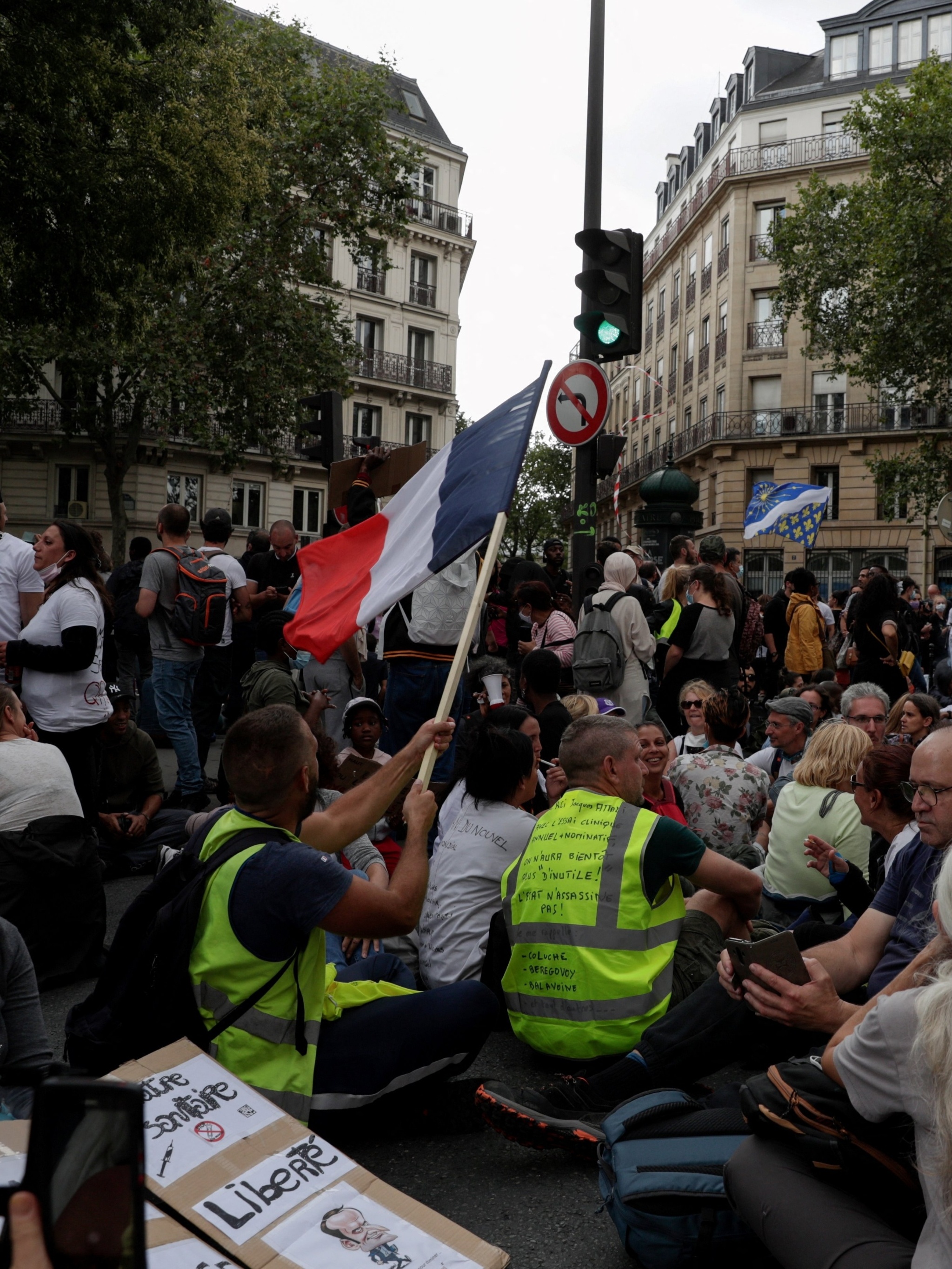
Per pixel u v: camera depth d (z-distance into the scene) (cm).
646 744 560
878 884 486
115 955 322
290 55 2811
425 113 4959
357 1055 352
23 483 3825
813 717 670
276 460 2991
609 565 834
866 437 4262
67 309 1422
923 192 3036
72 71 1248
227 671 960
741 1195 255
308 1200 263
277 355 2808
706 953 398
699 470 4878
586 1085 357
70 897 505
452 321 4938
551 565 1430
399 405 4769
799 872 512
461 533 397
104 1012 322
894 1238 229
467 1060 373
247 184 1742
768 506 1906
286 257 2839
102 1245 123
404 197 2892
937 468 3347
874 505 4291
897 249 3045
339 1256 251
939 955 230
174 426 2897
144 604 782
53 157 1272
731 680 909
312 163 2791
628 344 810
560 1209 328
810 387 4416
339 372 2900
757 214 4584
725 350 4681
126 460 3134
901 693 1039
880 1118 225
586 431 820
